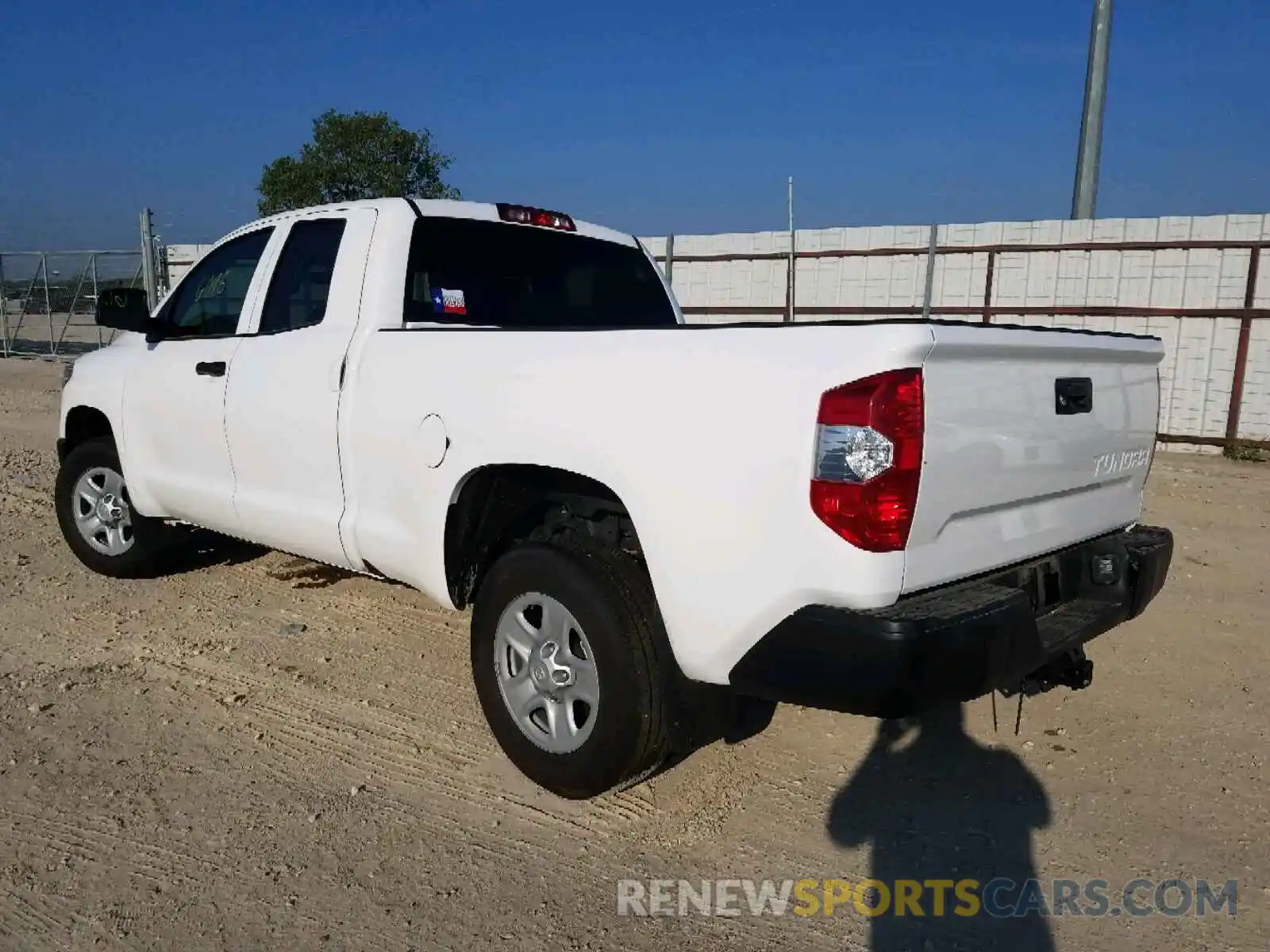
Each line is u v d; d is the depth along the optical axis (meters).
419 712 4.25
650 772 3.46
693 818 3.47
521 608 3.56
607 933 2.87
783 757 3.91
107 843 3.24
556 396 3.32
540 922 2.91
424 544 3.80
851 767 3.83
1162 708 4.39
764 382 2.82
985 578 3.11
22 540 6.73
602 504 3.51
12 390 15.70
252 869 3.13
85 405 5.67
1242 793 3.68
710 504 2.92
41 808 3.44
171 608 5.44
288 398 4.32
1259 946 2.85
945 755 3.94
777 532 2.79
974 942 2.86
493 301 4.50
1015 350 3.00
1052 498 3.36
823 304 13.30
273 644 4.96
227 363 4.67
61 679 4.47
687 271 14.23
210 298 5.06
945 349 2.73
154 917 2.89
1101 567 3.55
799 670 2.80
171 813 3.43
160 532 5.61
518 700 3.59
